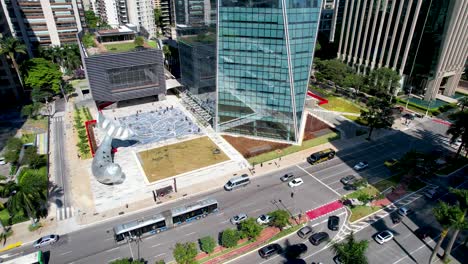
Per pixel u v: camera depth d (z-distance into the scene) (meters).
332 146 95.94
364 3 141.38
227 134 103.06
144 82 122.81
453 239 53.78
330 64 137.88
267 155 91.06
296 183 77.31
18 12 160.12
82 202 72.25
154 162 87.25
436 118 115.38
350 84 129.75
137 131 104.56
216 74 94.88
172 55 169.00
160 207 70.56
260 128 99.62
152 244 61.03
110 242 61.50
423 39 121.44
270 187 77.31
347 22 155.50
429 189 75.62
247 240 61.84
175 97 133.50
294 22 82.81
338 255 53.34
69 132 105.12
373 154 91.62
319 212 69.00
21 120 113.75
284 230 64.12
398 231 63.66
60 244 61.03
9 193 63.16
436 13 114.56
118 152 92.12
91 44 127.81
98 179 76.56
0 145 96.56
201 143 97.31
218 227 65.19
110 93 116.75
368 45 144.62
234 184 76.12
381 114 95.69
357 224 65.56
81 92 138.75
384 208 70.06
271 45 86.19
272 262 56.97
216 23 87.69
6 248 60.06
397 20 127.06
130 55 114.06
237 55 90.50
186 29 115.88
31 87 132.75
